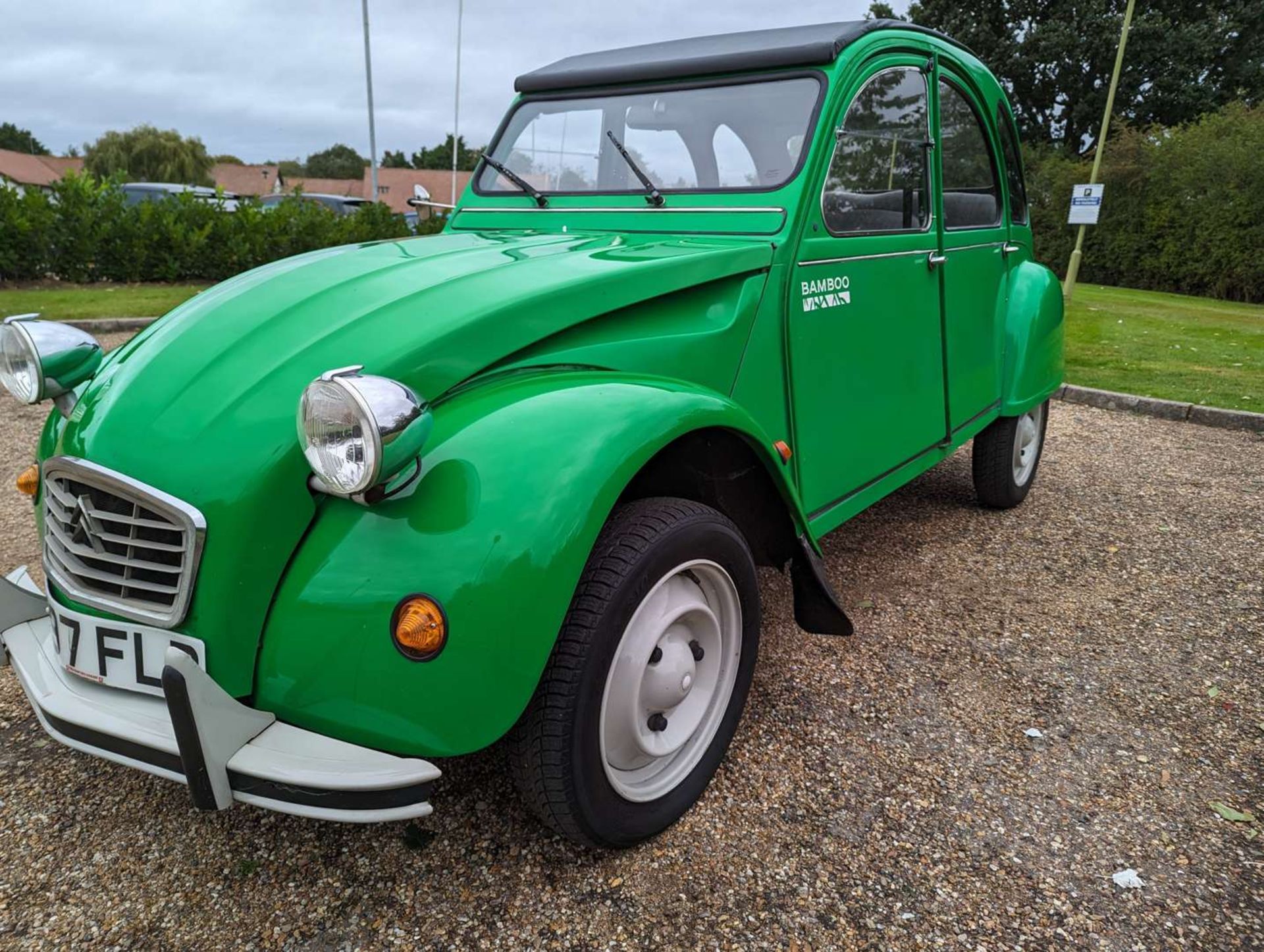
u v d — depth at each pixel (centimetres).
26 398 206
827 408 283
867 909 189
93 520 179
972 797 227
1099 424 661
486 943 179
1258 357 927
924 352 338
